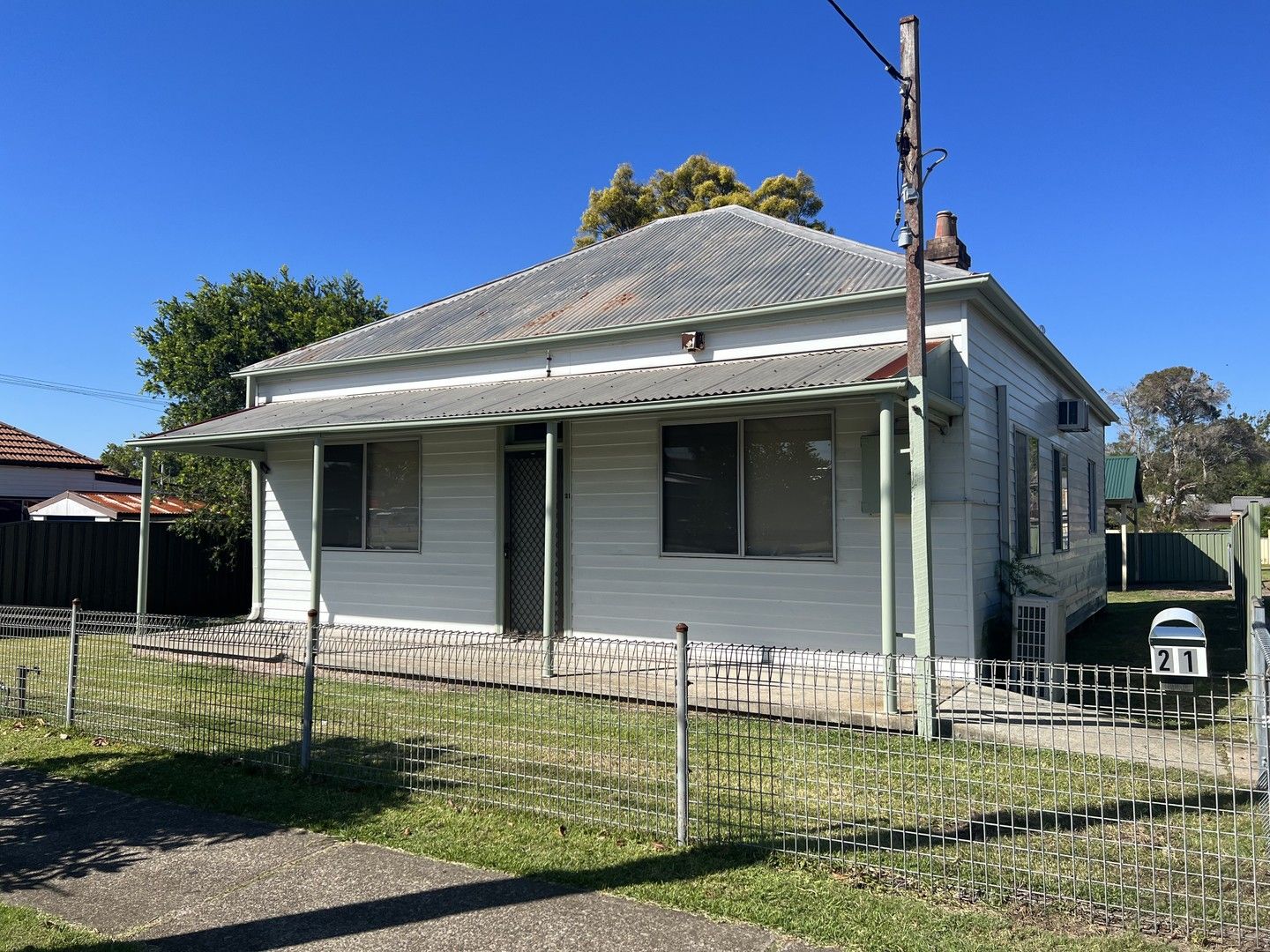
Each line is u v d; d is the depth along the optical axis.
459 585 11.34
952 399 8.49
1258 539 10.87
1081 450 14.98
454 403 10.22
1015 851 4.07
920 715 5.84
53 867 4.51
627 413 8.51
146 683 8.40
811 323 9.39
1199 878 4.04
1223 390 58.00
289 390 13.32
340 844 4.71
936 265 9.31
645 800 5.10
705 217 14.19
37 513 22.28
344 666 9.05
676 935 3.63
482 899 4.01
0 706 7.71
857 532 8.80
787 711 6.96
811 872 4.15
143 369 20.45
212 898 4.11
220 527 17.33
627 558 10.12
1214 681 9.52
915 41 6.86
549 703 6.70
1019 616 8.91
